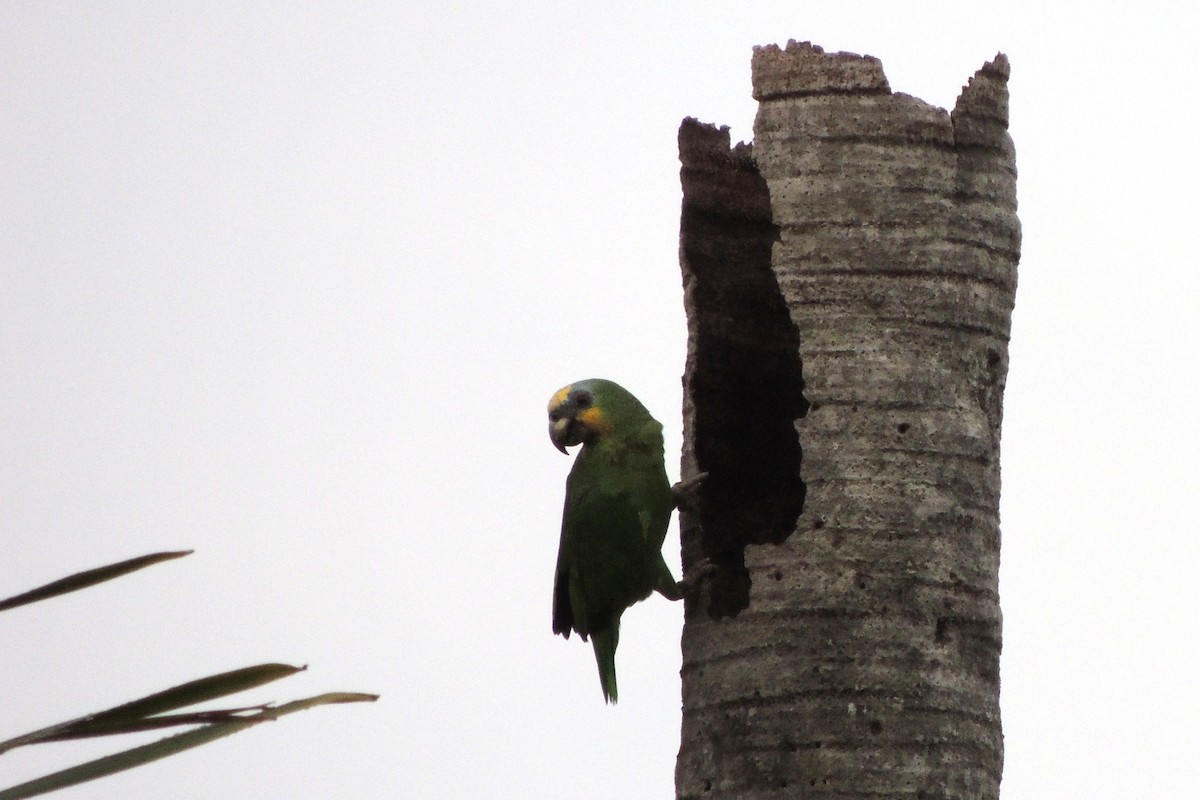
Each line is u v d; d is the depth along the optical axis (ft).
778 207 37.06
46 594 18.76
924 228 36.42
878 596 34.83
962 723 34.76
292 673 19.65
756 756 34.94
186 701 19.20
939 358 36.09
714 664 36.37
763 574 35.91
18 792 17.94
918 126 36.83
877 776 33.94
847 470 35.47
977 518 35.91
